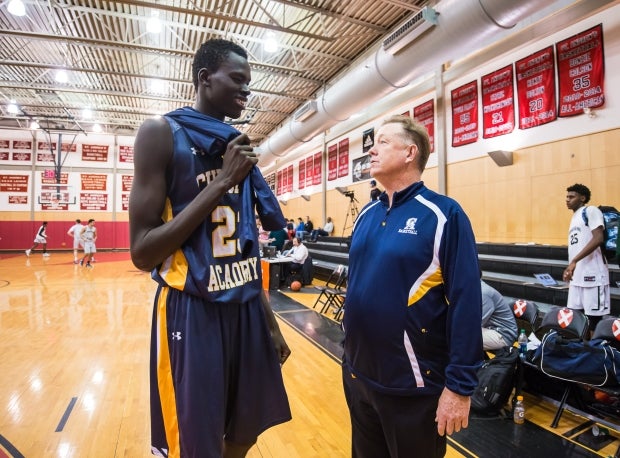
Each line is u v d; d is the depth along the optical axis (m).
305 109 8.50
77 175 16.86
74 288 7.50
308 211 13.02
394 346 1.12
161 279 0.88
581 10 5.01
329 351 3.92
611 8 4.80
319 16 7.09
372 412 1.26
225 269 0.90
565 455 2.08
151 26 6.35
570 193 3.57
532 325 3.17
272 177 17.12
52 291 7.16
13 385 2.99
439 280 1.12
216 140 0.89
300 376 3.24
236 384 0.96
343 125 10.64
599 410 2.52
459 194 6.98
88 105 12.80
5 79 10.59
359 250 1.28
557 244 5.44
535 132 5.71
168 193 0.88
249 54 8.37
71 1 6.80
